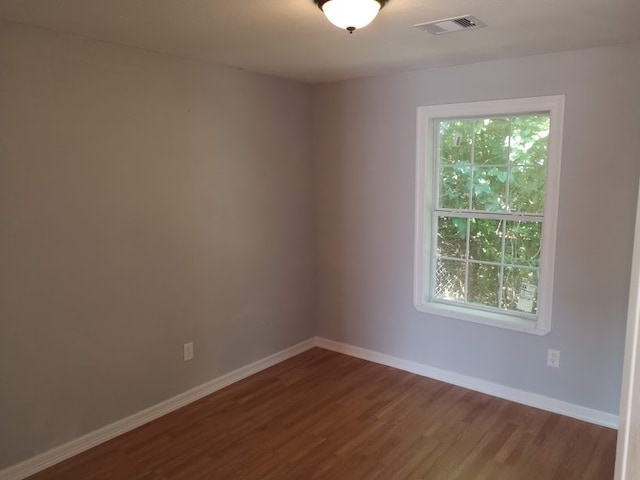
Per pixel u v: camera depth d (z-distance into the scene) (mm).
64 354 2707
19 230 2475
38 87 2482
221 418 3186
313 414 3232
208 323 3477
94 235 2777
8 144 2402
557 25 2408
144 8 2143
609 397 3041
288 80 3885
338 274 4191
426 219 3668
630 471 1154
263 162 3754
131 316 3004
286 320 4117
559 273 3127
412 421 3141
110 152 2807
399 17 2262
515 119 3291
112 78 2775
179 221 3215
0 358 2465
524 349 3324
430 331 3738
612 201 2906
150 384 3150
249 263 3736
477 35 2582
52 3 2078
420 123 3564
